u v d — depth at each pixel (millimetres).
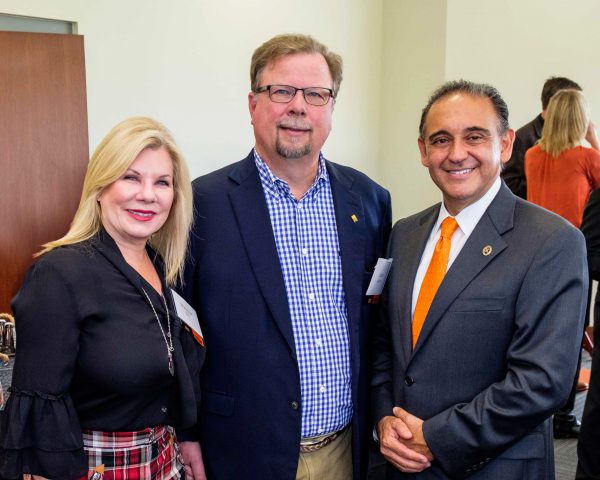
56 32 3279
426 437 1445
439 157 1524
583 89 5238
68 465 1286
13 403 1285
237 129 4047
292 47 1641
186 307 1602
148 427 1434
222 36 3877
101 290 1354
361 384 1769
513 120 4891
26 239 3182
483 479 1443
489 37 4605
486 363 1446
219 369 1667
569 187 3771
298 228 1715
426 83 4527
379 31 4805
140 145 1400
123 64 3465
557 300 1378
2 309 3148
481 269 1458
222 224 1683
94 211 1432
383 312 1789
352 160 4773
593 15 5156
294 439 1626
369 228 1829
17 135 3104
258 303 1637
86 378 1339
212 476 1692
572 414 3383
